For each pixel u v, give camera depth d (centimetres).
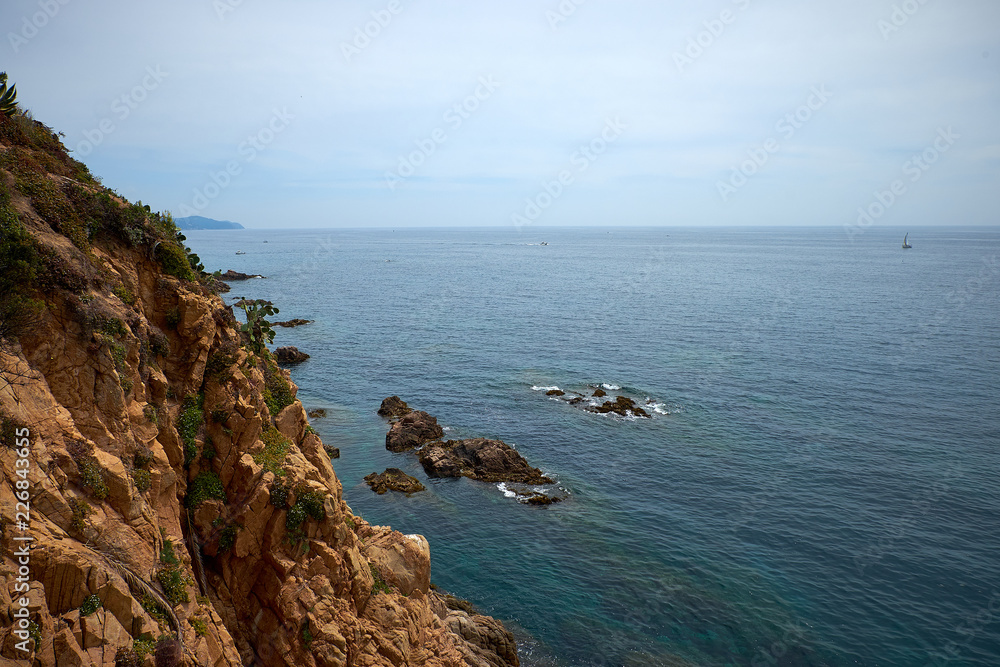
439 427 5862
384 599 2247
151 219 2075
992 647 3117
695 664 3009
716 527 4238
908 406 6694
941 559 3875
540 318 11988
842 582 3644
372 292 15662
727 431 5975
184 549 1778
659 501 4597
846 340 9944
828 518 4362
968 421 6234
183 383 1986
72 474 1452
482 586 3569
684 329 10912
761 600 3472
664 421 6234
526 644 3119
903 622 3306
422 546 2575
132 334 1756
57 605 1313
